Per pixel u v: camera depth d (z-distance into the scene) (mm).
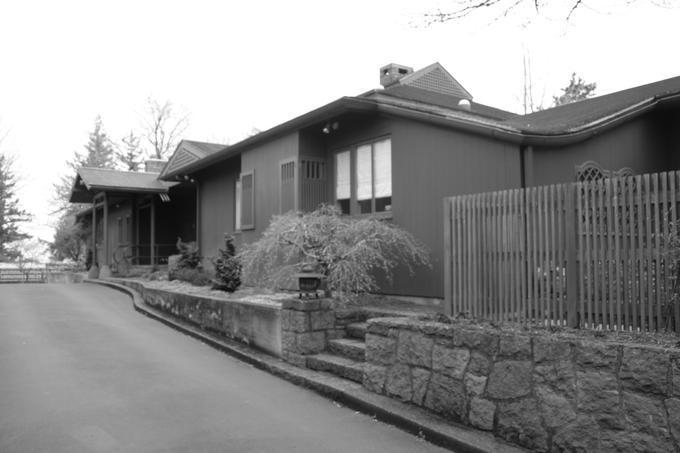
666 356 3719
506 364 4723
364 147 10898
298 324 7465
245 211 14031
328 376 6867
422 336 5543
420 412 5430
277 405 6078
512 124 9008
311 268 7879
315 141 11914
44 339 9797
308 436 5105
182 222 24406
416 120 9430
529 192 5527
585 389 4148
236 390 6668
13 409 5809
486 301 5977
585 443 4113
